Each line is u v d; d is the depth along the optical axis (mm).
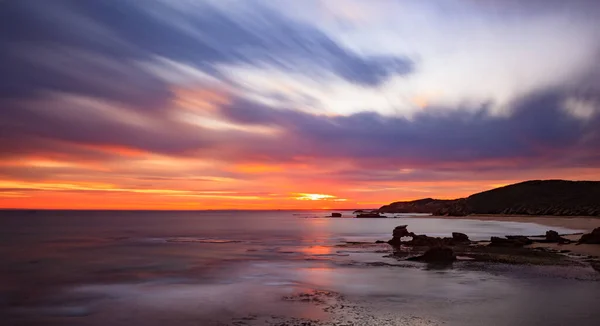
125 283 24656
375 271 27734
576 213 129000
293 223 132125
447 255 32625
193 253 42125
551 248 38469
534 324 14516
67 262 35125
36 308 18797
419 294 19922
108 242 57469
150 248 48094
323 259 35406
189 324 15547
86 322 16422
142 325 15703
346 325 14734
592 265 28719
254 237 67188
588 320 14961
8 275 28156
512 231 72625
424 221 129250
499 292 20109
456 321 15031
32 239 63500
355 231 84312
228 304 18562
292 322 15297
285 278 25484
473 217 145125
